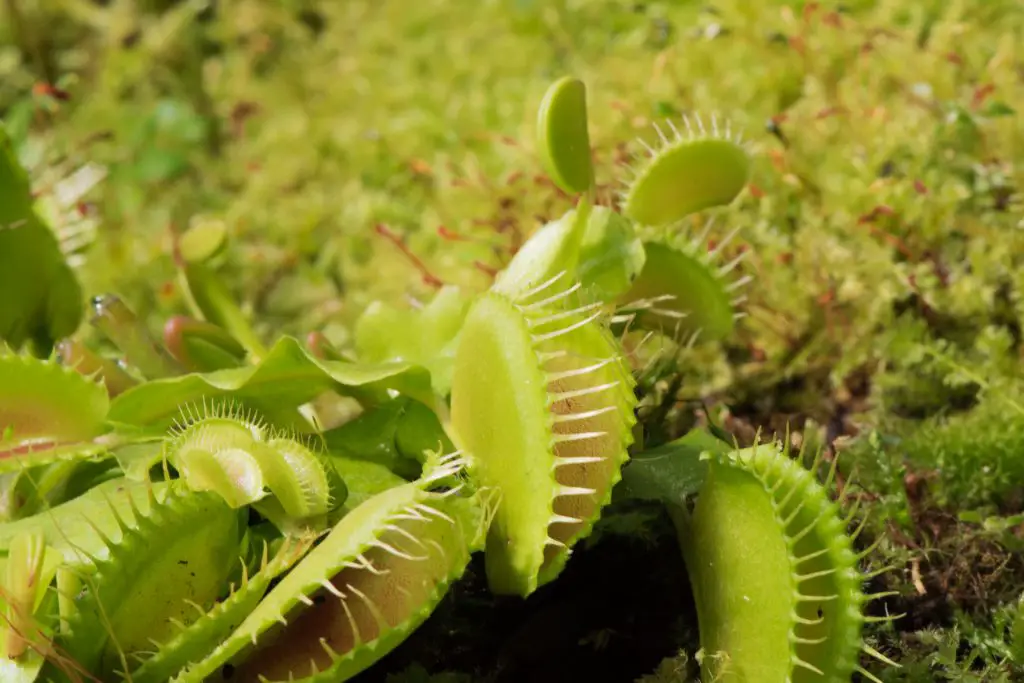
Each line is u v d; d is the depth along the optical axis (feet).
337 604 0.58
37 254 0.73
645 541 0.67
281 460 0.59
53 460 0.64
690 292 0.68
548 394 0.59
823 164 0.85
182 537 0.58
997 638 0.65
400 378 0.64
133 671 0.58
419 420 0.65
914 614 0.68
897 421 0.77
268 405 0.66
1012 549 0.69
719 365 0.81
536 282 0.63
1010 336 0.78
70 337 0.76
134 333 0.72
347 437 0.66
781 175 0.86
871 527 0.70
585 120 0.64
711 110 0.89
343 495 0.62
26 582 0.56
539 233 0.64
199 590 0.59
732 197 0.67
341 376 0.63
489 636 0.67
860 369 0.81
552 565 0.60
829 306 0.81
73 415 0.64
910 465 0.73
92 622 0.58
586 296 0.63
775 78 0.92
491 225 0.88
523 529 0.59
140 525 0.58
